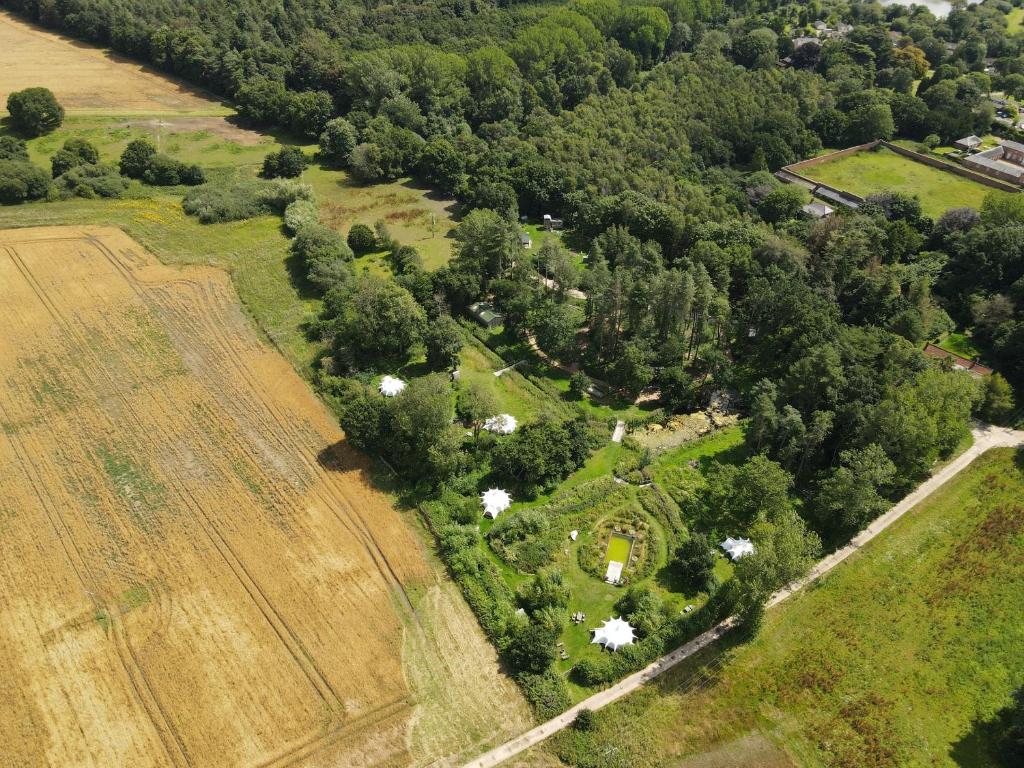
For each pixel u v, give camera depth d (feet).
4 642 244.83
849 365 329.93
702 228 444.55
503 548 282.36
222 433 327.88
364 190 549.13
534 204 524.11
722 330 393.09
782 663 246.68
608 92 637.71
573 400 358.23
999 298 387.14
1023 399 358.43
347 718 228.02
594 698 235.61
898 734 226.38
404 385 354.95
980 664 245.65
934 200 530.68
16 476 303.89
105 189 504.43
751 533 284.61
